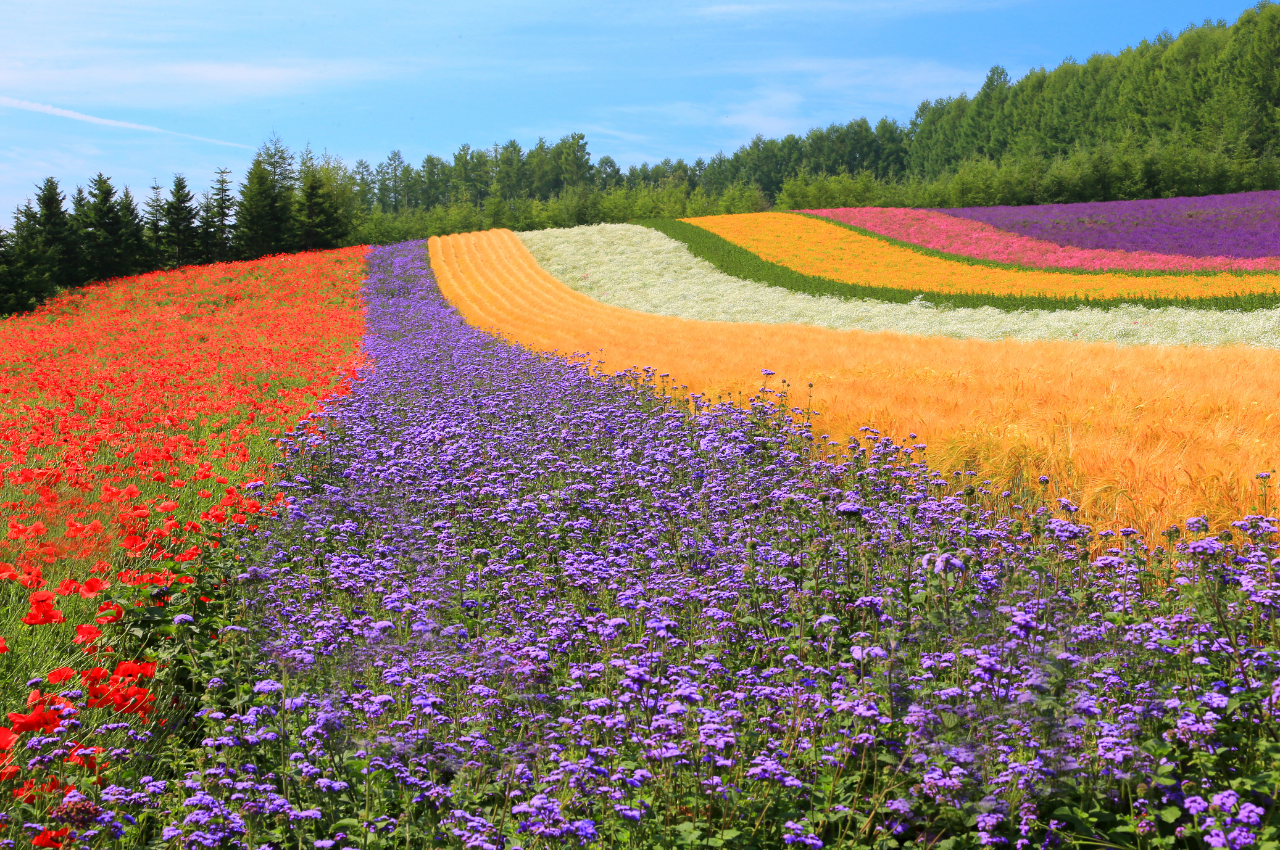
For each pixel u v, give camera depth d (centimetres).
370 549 826
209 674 552
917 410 1258
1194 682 514
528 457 1190
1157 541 767
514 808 386
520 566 772
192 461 1183
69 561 696
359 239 9019
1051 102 13400
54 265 5319
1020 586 659
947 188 8562
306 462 1180
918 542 740
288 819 406
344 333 3391
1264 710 466
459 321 3794
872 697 477
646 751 440
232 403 1579
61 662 547
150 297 4741
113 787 402
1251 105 10394
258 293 4788
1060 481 929
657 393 1716
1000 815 402
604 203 9844
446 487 1028
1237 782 417
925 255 5378
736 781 439
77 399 1691
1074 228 5681
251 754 455
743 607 643
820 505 856
